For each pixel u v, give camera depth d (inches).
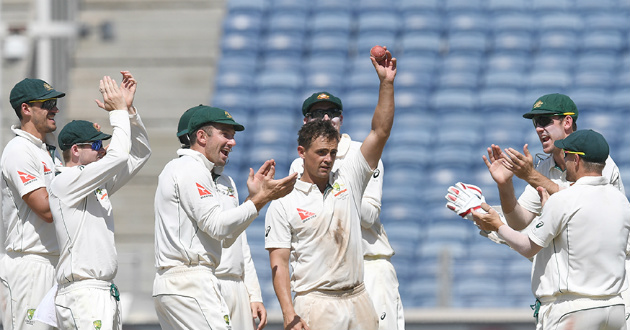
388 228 1942.7
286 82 2285.9
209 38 2337.6
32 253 767.1
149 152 798.5
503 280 1705.2
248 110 2233.0
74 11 2144.4
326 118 825.5
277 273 724.7
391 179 2069.4
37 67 1934.1
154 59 2273.6
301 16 2440.9
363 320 725.3
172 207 701.9
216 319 696.4
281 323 1312.7
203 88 2250.2
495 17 2427.4
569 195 690.2
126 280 1424.7
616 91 2234.3
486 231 792.3
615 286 693.3
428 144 2154.3
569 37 2364.7
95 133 751.7
